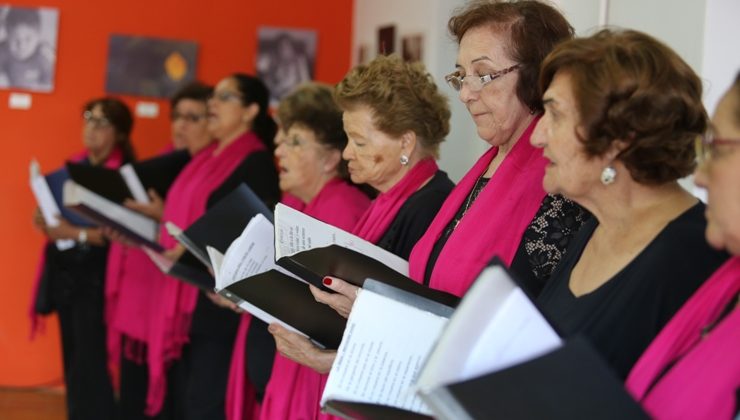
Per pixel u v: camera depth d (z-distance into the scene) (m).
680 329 1.29
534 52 1.88
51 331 6.04
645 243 1.43
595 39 1.44
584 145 1.39
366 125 2.36
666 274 1.37
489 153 2.07
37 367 6.03
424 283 2.02
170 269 3.16
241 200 2.75
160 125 6.00
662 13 2.61
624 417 1.07
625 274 1.41
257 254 2.34
